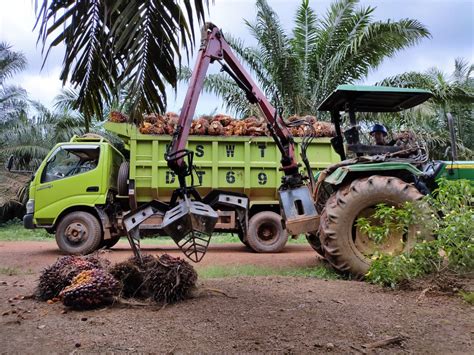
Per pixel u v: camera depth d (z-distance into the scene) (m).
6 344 2.77
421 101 5.88
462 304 3.63
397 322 3.20
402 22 13.77
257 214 8.77
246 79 5.39
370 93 5.57
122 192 8.81
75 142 8.88
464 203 4.27
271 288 4.27
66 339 2.85
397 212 4.46
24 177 18.27
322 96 15.03
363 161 5.49
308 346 2.73
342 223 4.99
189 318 3.26
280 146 5.61
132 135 8.63
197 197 4.01
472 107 16.72
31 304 3.72
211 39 4.96
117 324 3.13
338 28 15.10
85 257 4.28
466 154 15.62
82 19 3.12
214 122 8.84
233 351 2.65
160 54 3.22
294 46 15.61
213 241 11.38
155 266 3.83
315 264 6.34
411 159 5.54
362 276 4.91
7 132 18.64
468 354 2.68
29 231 14.53
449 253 4.14
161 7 3.03
